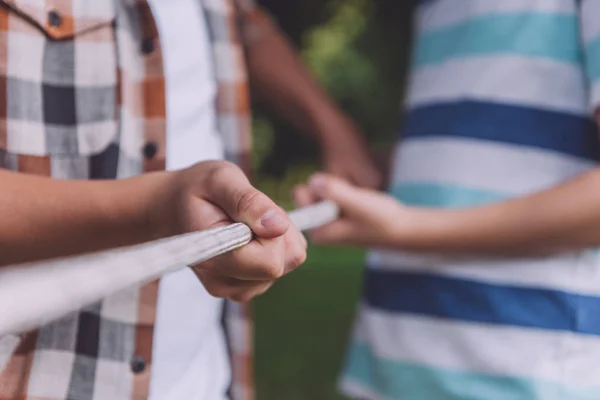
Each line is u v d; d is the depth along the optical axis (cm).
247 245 73
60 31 103
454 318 137
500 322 132
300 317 462
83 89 105
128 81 112
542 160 133
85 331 103
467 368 136
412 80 159
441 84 146
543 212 122
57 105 103
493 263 134
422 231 129
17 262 86
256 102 213
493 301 133
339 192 128
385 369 147
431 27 152
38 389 100
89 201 82
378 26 752
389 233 129
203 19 138
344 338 431
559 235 123
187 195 77
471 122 138
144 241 85
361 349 157
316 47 784
